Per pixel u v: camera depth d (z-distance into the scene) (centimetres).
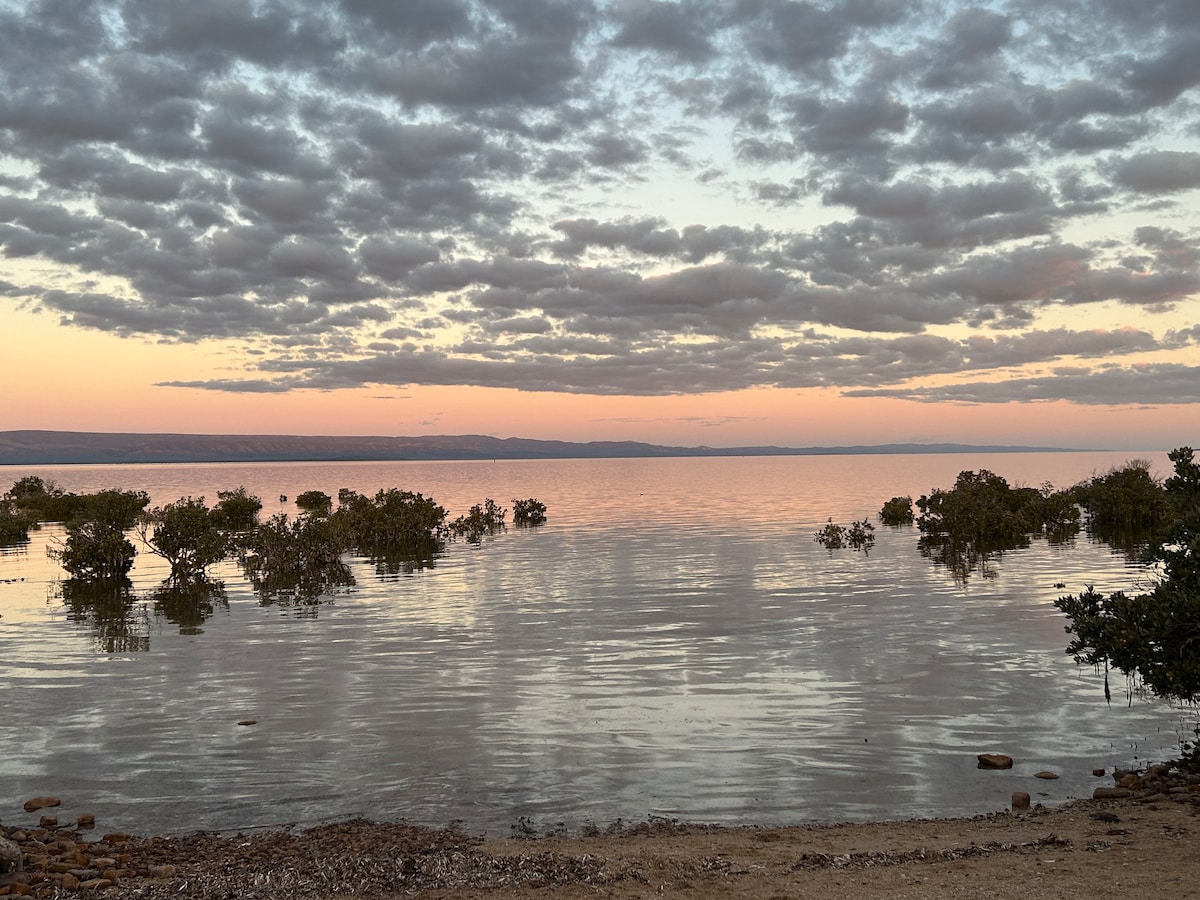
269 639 2062
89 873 842
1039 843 858
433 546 4316
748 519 5700
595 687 1598
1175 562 1273
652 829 970
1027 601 2473
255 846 926
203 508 3350
